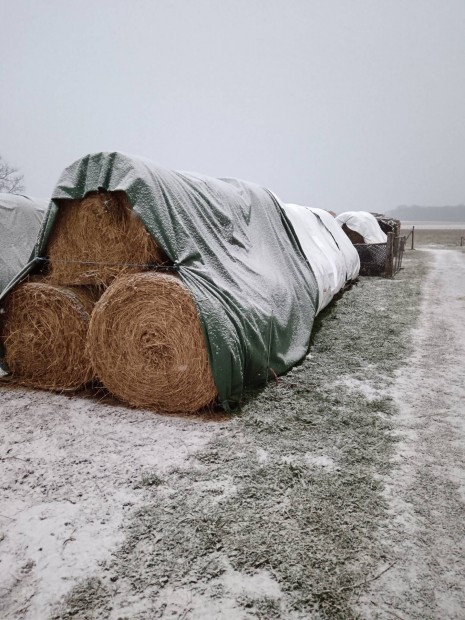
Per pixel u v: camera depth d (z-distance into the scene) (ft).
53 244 13.03
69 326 12.78
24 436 10.60
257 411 11.81
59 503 8.12
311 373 14.71
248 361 12.60
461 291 30.96
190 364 11.34
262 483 8.62
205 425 11.09
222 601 6.03
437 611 5.86
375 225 42.91
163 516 7.70
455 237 133.59
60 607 5.98
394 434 10.61
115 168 11.85
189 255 11.98
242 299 12.76
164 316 11.35
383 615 5.80
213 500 8.13
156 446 10.08
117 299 11.64
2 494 8.40
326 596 6.09
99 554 6.88
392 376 14.51
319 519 7.59
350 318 22.58
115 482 8.73
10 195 23.80
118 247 12.18
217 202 15.49
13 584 6.36
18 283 13.19
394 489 8.44
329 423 11.13
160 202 11.84
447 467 9.20
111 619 5.78
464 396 12.89
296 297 17.58
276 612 5.86
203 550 6.91
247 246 16.44
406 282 35.32
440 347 17.67
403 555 6.79
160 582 6.35
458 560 6.70
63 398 12.86
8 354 13.60
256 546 6.98
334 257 25.99
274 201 21.49
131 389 11.98
